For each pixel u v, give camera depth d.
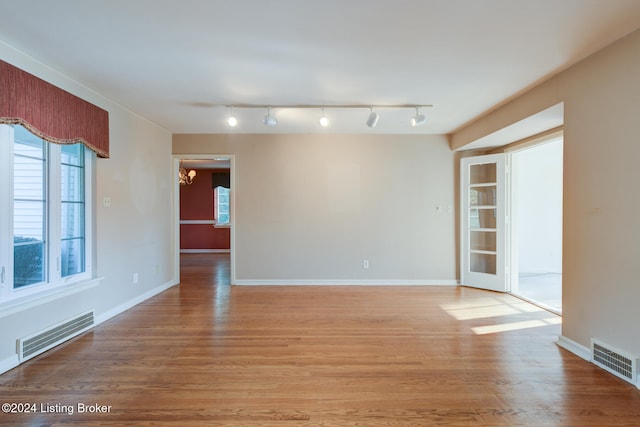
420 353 2.69
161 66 2.72
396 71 2.83
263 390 2.14
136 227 4.12
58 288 2.81
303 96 3.45
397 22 2.09
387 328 3.28
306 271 5.16
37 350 2.61
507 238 4.65
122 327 3.29
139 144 4.17
